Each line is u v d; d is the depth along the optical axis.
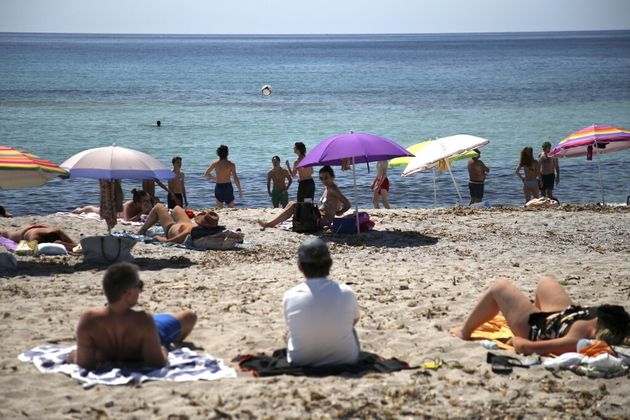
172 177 14.91
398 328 10.19
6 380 7.78
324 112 67.88
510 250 16.67
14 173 14.85
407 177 36.19
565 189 33.03
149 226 17.84
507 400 7.51
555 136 50.94
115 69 148.12
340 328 8.24
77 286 12.84
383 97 85.31
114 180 15.32
